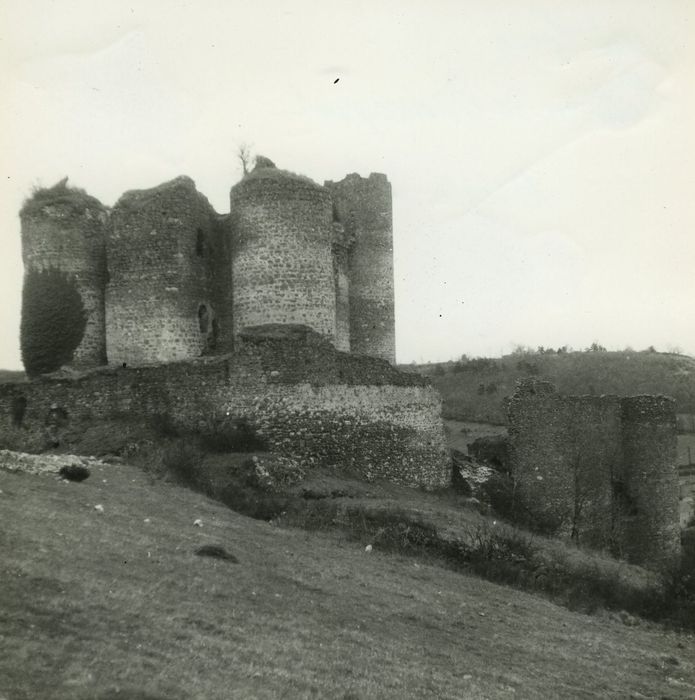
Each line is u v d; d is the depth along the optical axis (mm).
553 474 38062
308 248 32969
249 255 32781
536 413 38125
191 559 15539
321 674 11164
